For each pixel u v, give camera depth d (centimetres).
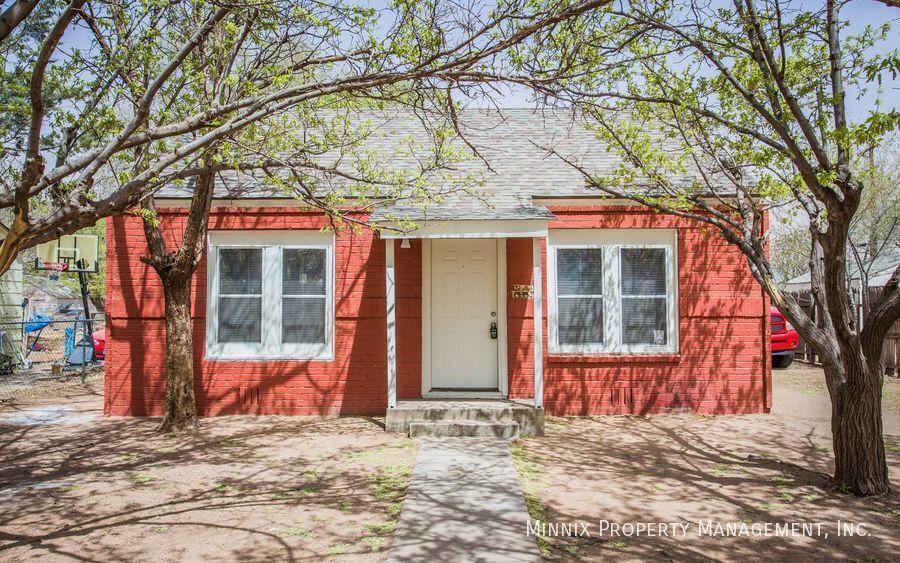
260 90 586
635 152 776
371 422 953
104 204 396
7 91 556
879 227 1501
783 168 695
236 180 1037
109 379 1013
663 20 595
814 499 587
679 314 1008
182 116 605
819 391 1209
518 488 621
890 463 703
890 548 469
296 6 507
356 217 966
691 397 1005
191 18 609
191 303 1007
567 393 1002
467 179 861
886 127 444
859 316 1375
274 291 1018
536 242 893
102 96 516
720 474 673
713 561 448
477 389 1018
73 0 351
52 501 591
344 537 495
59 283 3344
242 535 500
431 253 1023
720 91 688
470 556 454
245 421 962
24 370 1612
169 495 609
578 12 408
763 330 1009
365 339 1008
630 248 1020
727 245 1010
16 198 349
